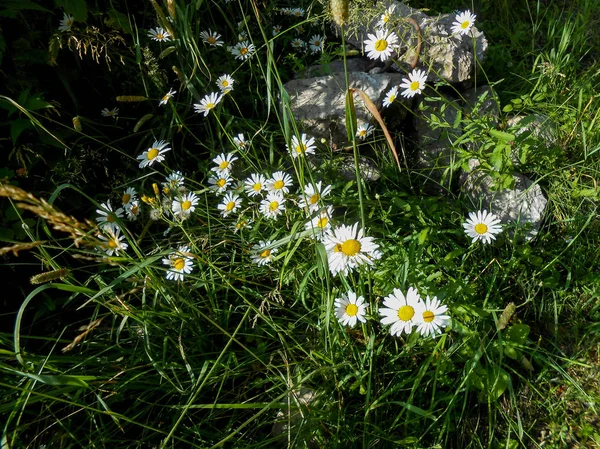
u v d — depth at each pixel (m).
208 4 0.80
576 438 0.50
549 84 0.80
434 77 0.79
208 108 0.66
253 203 0.62
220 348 0.56
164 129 0.71
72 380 0.37
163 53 0.66
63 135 0.65
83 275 0.62
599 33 0.98
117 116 0.74
